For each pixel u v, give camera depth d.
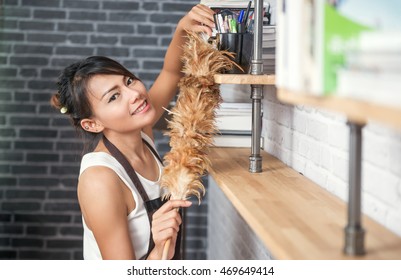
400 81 0.69
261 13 1.75
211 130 1.81
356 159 1.01
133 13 4.28
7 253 4.31
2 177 4.28
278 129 2.20
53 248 4.32
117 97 1.98
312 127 1.79
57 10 4.23
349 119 1.00
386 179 1.28
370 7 0.83
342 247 1.08
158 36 4.30
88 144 2.13
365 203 1.41
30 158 4.28
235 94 3.03
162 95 2.26
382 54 0.72
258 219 1.28
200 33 2.13
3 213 4.29
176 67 2.24
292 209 1.38
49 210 4.31
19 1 4.20
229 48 1.88
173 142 1.80
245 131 2.37
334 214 1.34
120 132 2.03
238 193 1.56
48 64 4.25
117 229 1.90
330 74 0.83
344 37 0.81
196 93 1.80
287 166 2.04
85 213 1.98
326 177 1.66
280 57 1.02
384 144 1.29
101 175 1.91
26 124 4.27
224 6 2.22
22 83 4.25
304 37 0.90
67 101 2.11
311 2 0.88
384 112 0.72
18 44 4.23
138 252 1.99
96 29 4.27
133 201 1.98
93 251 2.04
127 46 4.29
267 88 2.36
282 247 1.07
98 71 1.98
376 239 1.16
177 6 4.29
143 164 2.10
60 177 4.30
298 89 0.92
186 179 1.78
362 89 0.76
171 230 1.82
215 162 2.04
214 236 3.98
